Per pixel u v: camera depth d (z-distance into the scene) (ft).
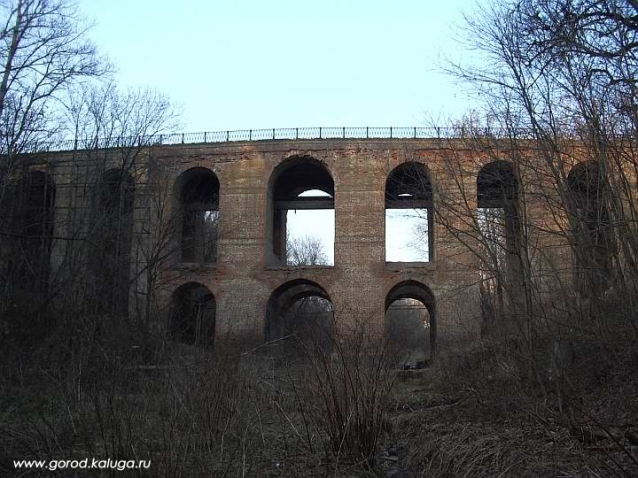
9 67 57.77
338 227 105.29
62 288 61.98
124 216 83.41
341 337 30.37
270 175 108.17
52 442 22.20
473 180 80.28
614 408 31.19
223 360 31.65
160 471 20.29
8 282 58.23
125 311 79.00
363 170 106.01
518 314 40.32
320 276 104.17
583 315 40.98
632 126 34.32
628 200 35.58
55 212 94.02
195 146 110.22
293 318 117.91
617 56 32.83
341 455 27.30
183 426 25.30
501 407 35.09
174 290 104.83
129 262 85.05
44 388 31.37
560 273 47.55
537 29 36.96
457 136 70.85
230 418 28.27
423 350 130.00
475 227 51.60
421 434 33.71
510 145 48.70
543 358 37.99
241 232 107.04
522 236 47.09
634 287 34.32
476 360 52.39
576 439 26.55
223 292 105.50
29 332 52.90
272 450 28.71
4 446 22.45
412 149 103.65
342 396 27.76
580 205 40.57
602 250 41.27
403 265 101.40
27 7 59.26
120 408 22.93
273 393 34.01
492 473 24.41
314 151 107.55
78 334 39.50
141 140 90.94
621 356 36.19
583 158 44.04
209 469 22.77
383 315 101.14
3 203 64.28
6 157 60.70
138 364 31.58
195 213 124.06
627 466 22.33
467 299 90.17
